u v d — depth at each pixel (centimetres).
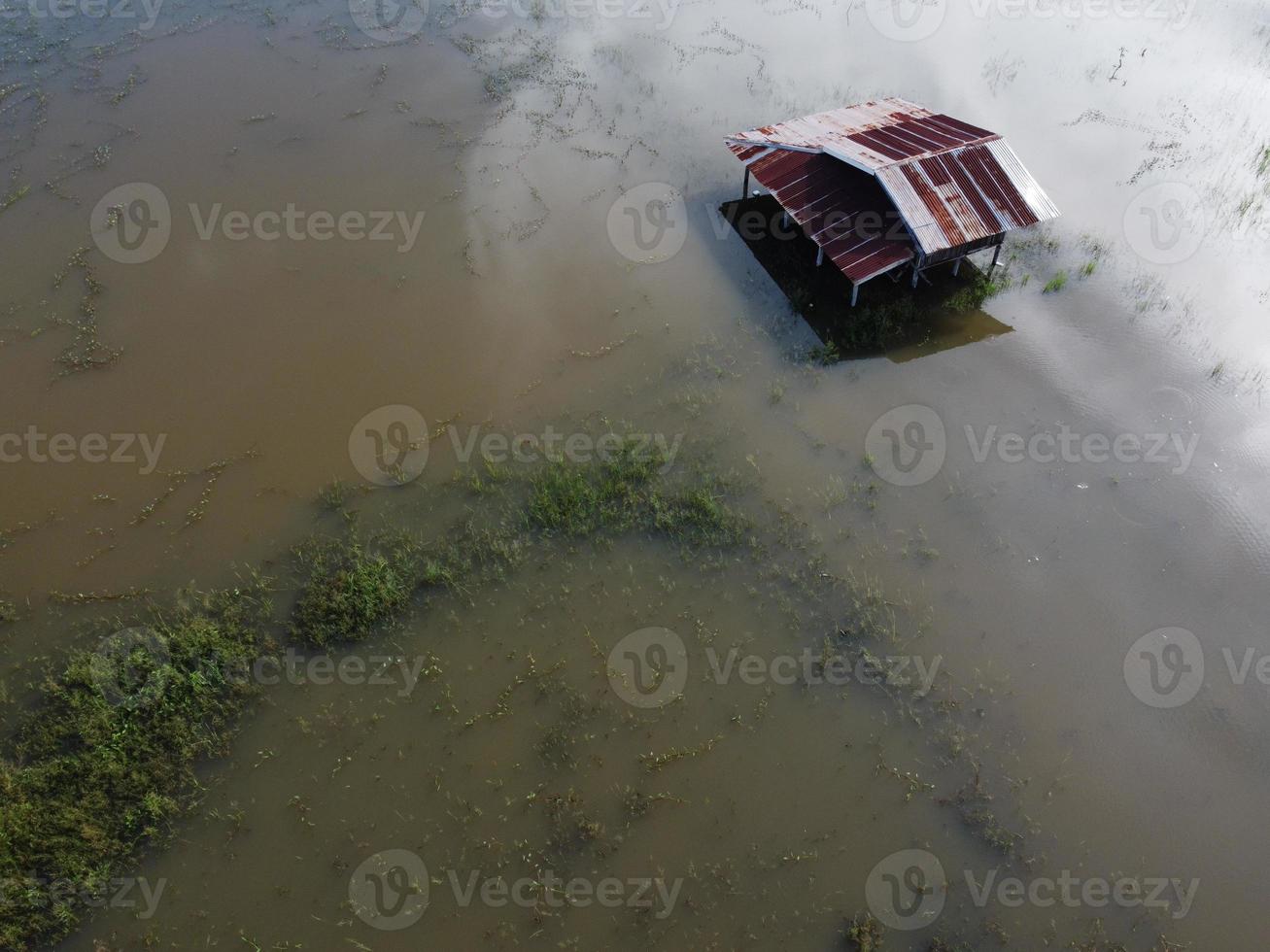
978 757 1328
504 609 1520
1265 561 1558
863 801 1291
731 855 1245
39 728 1364
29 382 1933
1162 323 1997
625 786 1314
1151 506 1642
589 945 1170
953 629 1478
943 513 1644
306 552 1608
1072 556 1574
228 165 2516
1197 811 1268
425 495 1698
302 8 3212
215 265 2203
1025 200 1958
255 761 1347
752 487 1697
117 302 2109
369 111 2717
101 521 1673
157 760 1334
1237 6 3170
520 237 2273
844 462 1741
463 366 1956
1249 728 1348
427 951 1170
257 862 1251
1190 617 1486
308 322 2062
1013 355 1944
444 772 1334
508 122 2664
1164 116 2639
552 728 1375
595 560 1588
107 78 2870
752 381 1909
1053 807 1276
